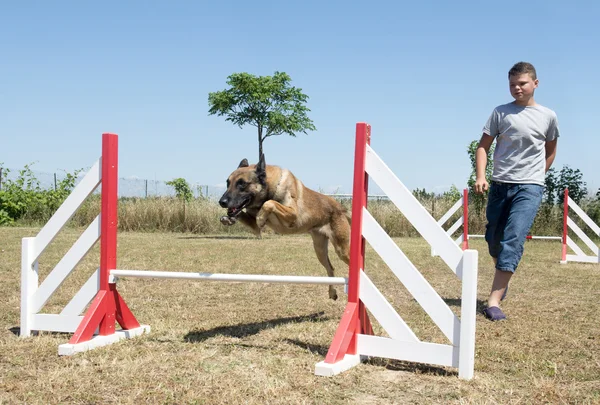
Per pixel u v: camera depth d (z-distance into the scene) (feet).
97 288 15.74
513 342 15.24
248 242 51.19
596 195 65.10
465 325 12.16
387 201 70.54
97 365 12.89
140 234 61.26
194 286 25.52
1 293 22.52
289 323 17.85
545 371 12.51
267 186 18.53
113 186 15.92
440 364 12.53
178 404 10.27
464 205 43.14
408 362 13.64
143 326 16.70
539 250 48.21
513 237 18.10
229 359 13.41
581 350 14.34
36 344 14.82
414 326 17.33
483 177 18.19
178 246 45.34
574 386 11.32
